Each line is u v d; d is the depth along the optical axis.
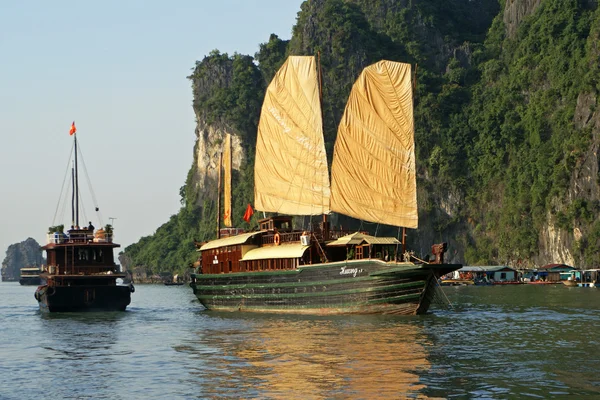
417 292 47.22
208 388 27.47
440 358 32.25
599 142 139.12
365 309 48.62
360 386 27.14
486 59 187.75
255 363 31.78
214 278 59.53
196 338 40.28
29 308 70.00
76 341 40.31
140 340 40.22
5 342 40.28
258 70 191.00
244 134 181.62
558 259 143.25
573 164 143.25
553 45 166.88
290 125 57.38
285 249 52.91
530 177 154.62
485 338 38.25
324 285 50.25
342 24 178.88
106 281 59.03
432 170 169.75
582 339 37.94
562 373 29.14
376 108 52.94
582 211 138.00
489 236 161.50
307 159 56.44
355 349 34.72
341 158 54.19
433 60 190.75
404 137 51.94
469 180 167.50
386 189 52.50
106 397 26.62
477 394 25.92
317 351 34.31
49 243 60.50
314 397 25.80
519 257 152.00
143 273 199.62
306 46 179.62
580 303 65.69
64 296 56.88
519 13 185.50
